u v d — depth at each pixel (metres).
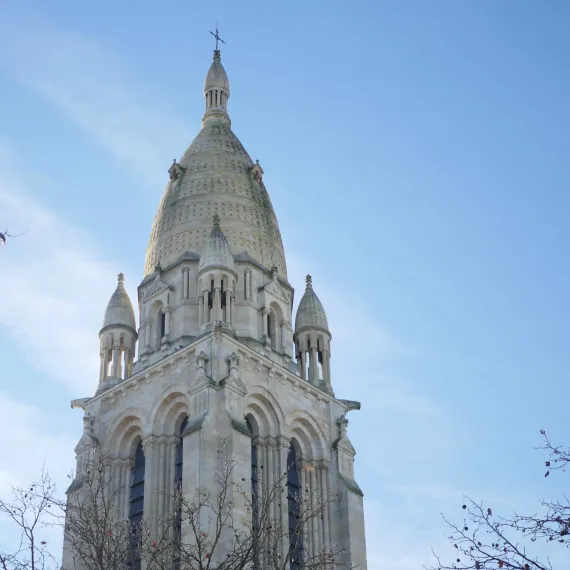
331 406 94.25
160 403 86.94
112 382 94.25
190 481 77.38
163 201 103.19
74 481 88.44
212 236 92.81
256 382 87.50
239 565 56.91
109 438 89.69
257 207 101.62
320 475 89.94
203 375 82.81
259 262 97.06
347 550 86.19
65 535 81.12
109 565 58.75
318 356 97.56
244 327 91.50
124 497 87.31
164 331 93.12
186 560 58.72
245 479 78.88
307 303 100.06
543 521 46.44
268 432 87.19
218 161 104.19
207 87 115.31
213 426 80.44
